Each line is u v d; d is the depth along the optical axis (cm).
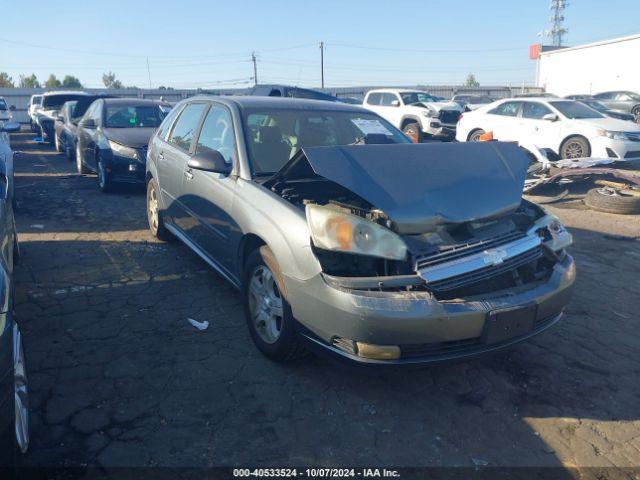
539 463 262
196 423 282
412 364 277
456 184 326
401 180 315
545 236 344
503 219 340
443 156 350
